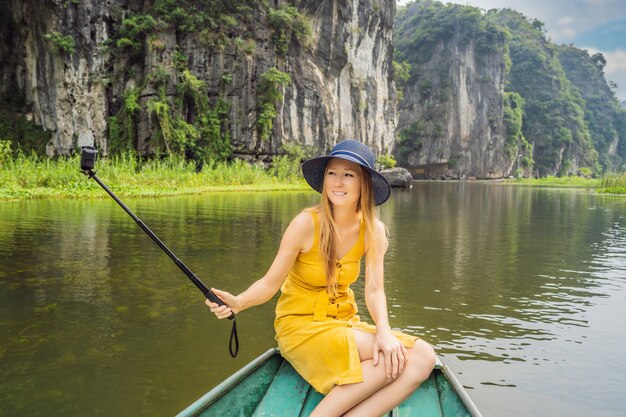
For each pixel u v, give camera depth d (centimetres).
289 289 244
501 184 6706
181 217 1391
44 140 3388
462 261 887
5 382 376
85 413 334
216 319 523
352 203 241
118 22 3566
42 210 1438
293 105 4572
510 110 8756
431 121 8200
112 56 3531
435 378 253
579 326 536
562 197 3253
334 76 5153
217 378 388
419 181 6944
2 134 3322
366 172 238
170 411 339
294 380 250
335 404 210
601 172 11006
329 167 238
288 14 4269
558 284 725
